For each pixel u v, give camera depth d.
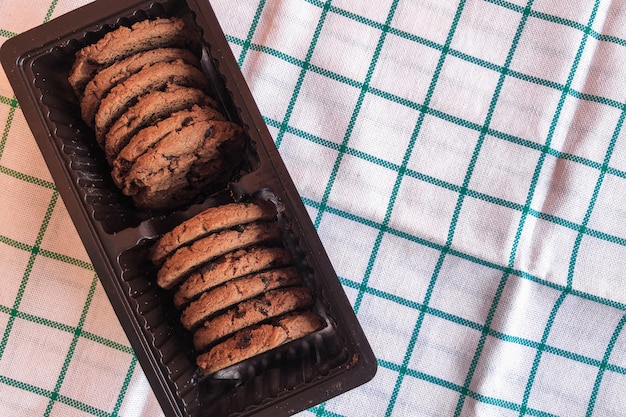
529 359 0.58
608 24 0.58
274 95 0.58
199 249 0.50
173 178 0.52
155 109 0.52
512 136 0.58
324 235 0.58
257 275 0.51
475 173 0.58
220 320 0.51
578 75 0.58
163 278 0.51
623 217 0.58
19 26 0.57
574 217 0.58
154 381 0.51
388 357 0.58
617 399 0.58
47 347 0.57
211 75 0.54
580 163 0.58
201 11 0.52
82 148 0.53
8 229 0.58
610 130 0.58
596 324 0.58
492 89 0.58
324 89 0.58
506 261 0.58
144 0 0.52
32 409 0.57
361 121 0.58
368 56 0.58
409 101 0.58
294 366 0.54
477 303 0.58
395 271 0.58
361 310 0.58
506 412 0.58
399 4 0.58
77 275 0.58
